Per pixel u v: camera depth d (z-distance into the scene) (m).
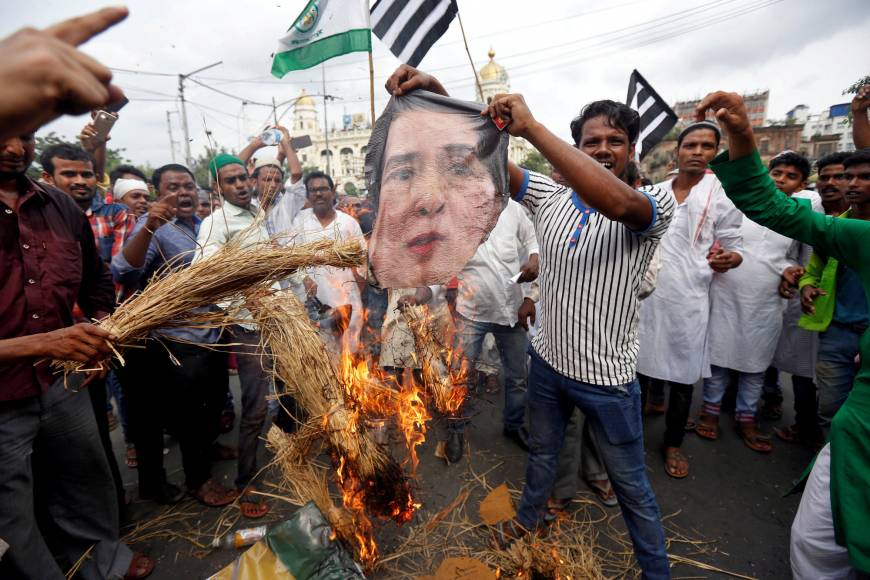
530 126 1.35
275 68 2.89
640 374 3.15
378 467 2.04
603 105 1.81
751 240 3.11
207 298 1.86
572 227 1.78
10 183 1.81
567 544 2.31
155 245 2.64
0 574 1.77
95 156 3.53
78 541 2.13
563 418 2.08
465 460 3.08
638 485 1.88
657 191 1.60
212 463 3.18
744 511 2.65
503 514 2.26
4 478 1.71
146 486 2.73
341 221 3.60
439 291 3.21
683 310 2.84
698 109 1.50
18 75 0.37
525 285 3.10
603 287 1.73
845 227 1.52
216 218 2.80
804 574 1.70
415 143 1.72
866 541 1.43
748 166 1.56
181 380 2.51
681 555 2.33
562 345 1.85
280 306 2.14
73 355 1.56
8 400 1.69
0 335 1.75
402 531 2.40
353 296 3.39
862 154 2.28
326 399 2.07
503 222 3.12
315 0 2.70
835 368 2.77
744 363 3.18
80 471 2.04
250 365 2.61
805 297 2.87
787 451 3.24
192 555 2.38
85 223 2.14
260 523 2.57
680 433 2.94
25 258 1.80
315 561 1.86
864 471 1.45
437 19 2.51
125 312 1.76
